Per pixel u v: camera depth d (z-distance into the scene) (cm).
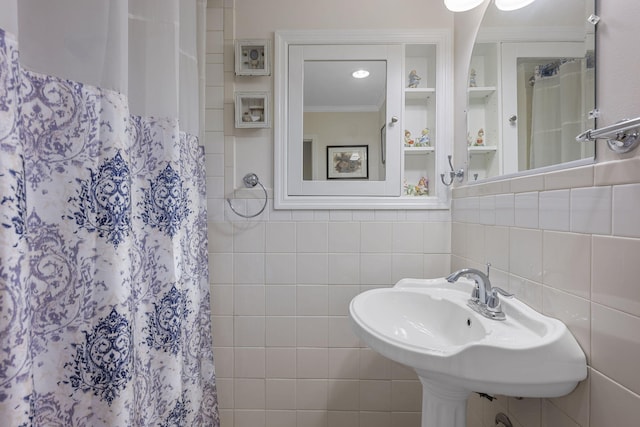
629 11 54
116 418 66
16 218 48
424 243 138
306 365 139
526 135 85
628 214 53
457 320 93
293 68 138
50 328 61
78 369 64
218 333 139
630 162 52
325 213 139
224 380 139
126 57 70
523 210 84
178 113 99
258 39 135
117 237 67
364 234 138
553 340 63
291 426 139
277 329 139
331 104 140
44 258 60
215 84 138
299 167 139
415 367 69
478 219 111
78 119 63
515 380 61
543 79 79
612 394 56
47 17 60
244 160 139
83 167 64
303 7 137
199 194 129
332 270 139
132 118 86
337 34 136
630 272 52
